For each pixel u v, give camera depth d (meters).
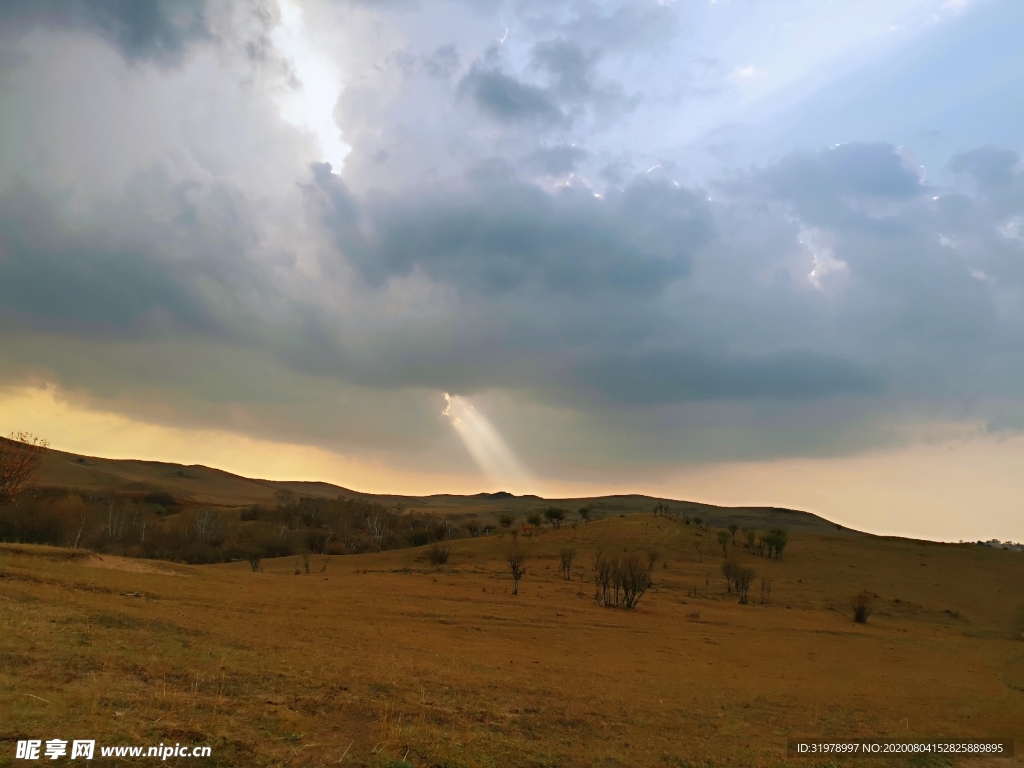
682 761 10.73
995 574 72.88
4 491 45.50
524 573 61.03
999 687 23.73
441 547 77.25
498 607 36.66
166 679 10.54
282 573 60.09
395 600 35.25
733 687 19.30
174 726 8.04
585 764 9.77
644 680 19.12
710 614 43.44
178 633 15.58
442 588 45.69
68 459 182.75
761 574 68.25
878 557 80.38
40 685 8.93
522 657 21.52
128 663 11.09
